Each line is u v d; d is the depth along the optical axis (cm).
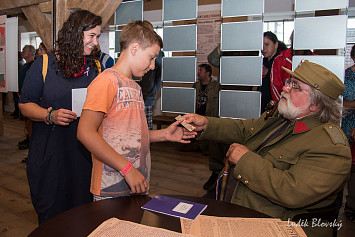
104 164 115
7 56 275
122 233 86
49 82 159
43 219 167
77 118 164
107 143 109
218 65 288
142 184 108
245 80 216
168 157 446
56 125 162
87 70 166
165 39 243
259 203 135
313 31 191
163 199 115
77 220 96
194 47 233
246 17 396
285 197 121
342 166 120
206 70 444
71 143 166
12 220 238
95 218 97
